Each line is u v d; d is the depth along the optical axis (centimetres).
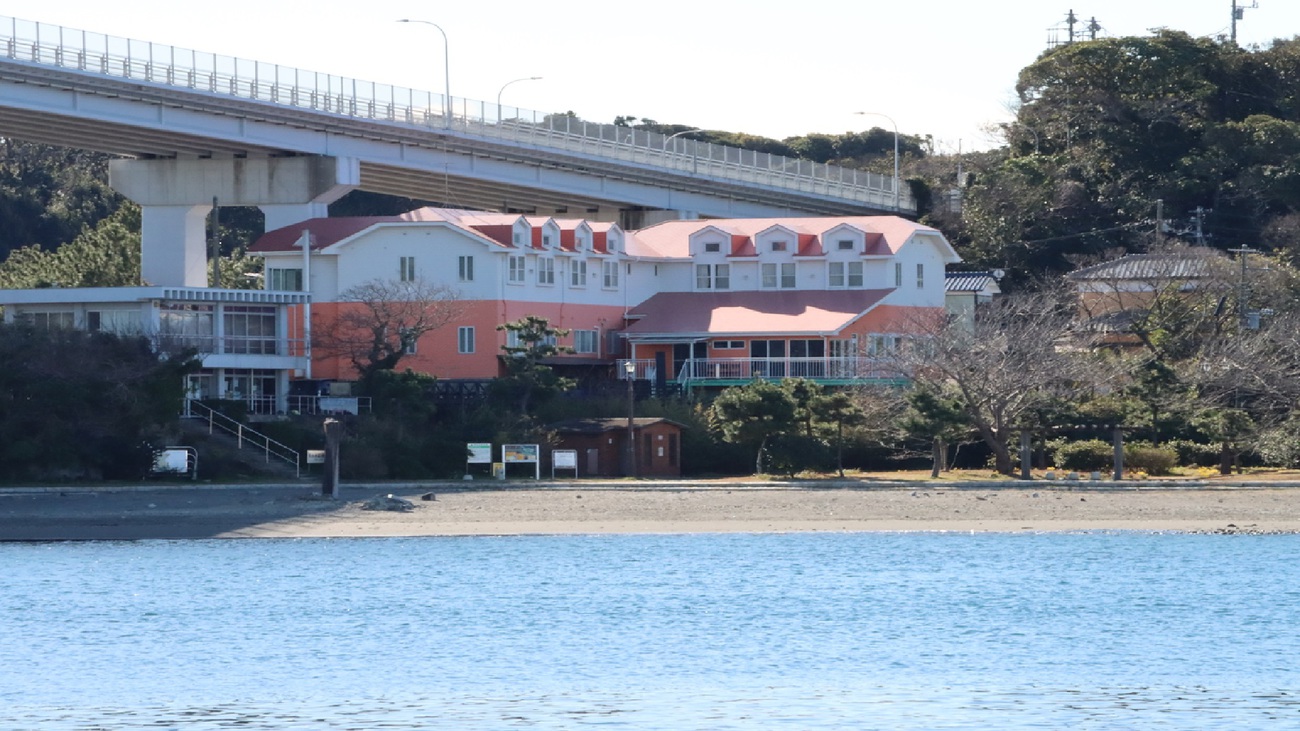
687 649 8894
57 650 8912
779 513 13225
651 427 15950
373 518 12925
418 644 9038
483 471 15662
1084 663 8544
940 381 16050
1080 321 19425
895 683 8162
